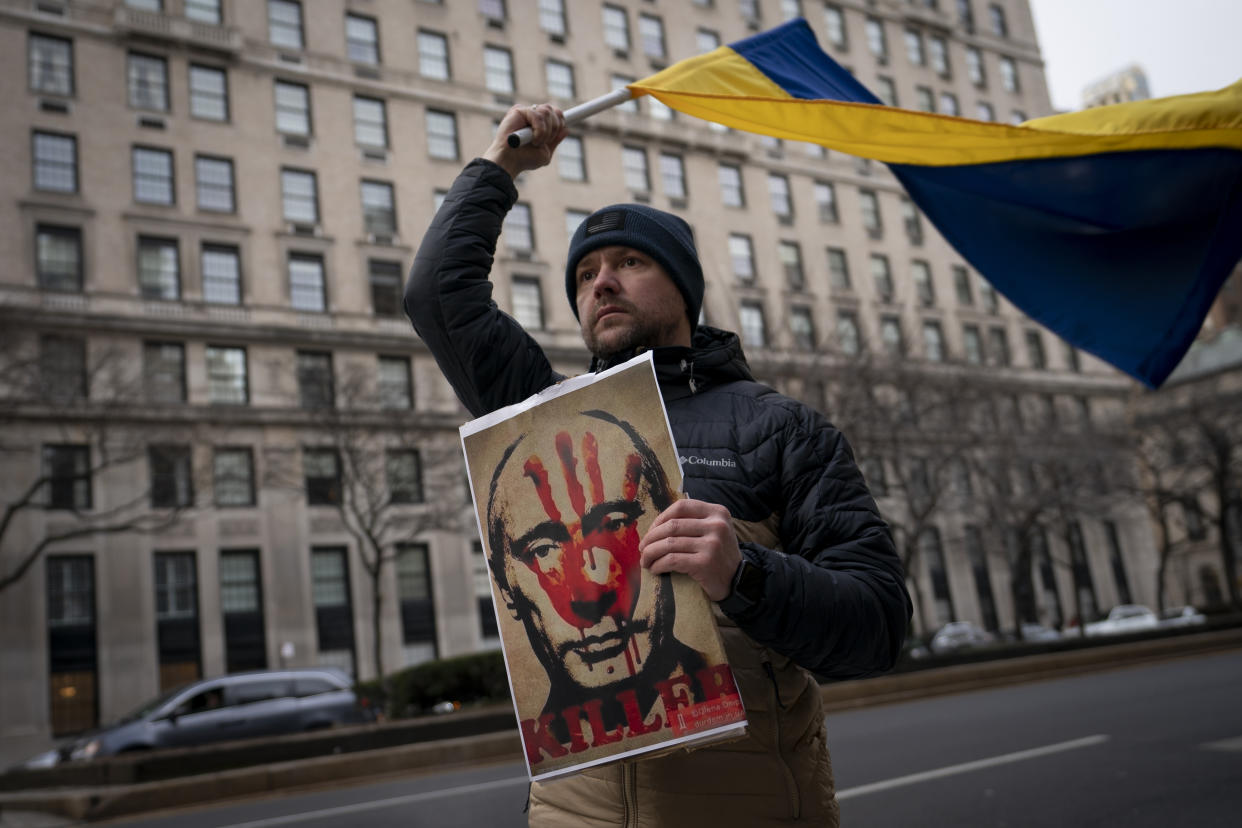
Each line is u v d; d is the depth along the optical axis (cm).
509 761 1210
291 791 1073
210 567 2798
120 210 2916
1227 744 762
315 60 3378
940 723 1118
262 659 2828
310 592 2922
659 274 186
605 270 186
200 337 2944
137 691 2622
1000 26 5431
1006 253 371
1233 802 557
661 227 188
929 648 2598
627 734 145
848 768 811
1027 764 745
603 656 148
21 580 2523
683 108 286
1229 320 7638
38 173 2833
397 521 2970
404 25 3606
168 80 3102
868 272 4519
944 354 4122
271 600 2859
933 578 4244
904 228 4712
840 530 163
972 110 5088
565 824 165
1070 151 325
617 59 4056
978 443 3173
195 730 1495
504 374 195
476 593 3181
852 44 4753
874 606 151
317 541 2973
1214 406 3541
